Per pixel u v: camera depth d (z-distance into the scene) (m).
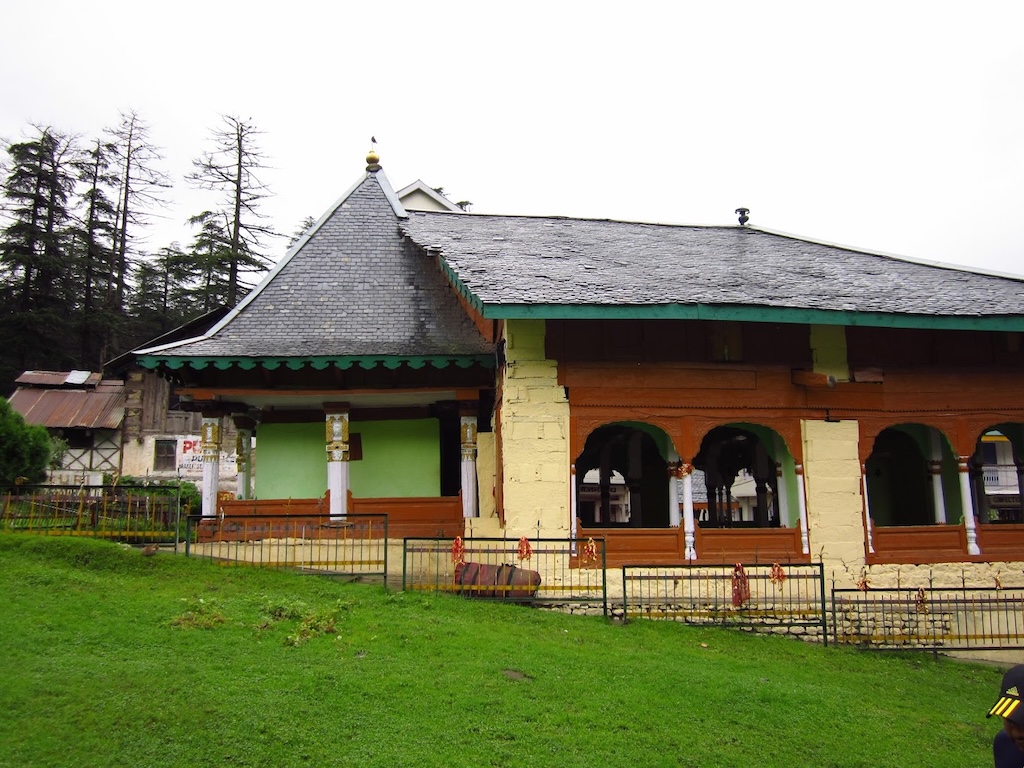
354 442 18.52
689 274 15.70
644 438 21.83
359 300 17.97
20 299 47.88
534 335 14.77
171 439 37.81
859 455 15.61
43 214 50.81
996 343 16.53
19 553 12.95
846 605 14.58
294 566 13.48
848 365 15.86
